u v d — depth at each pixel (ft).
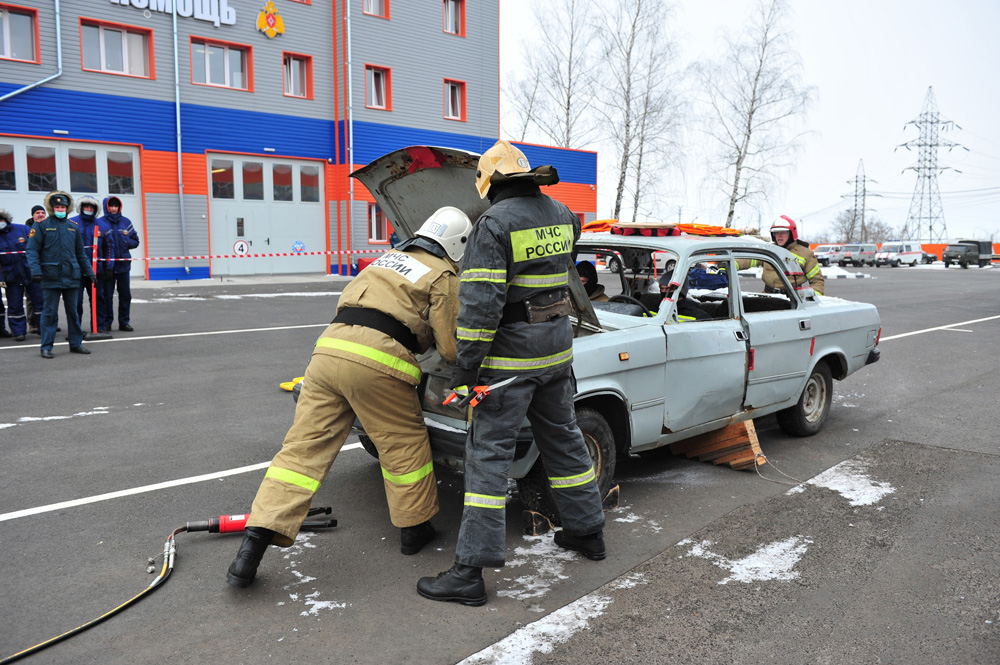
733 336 15.40
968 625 9.62
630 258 17.56
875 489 14.80
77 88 59.31
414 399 11.22
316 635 9.23
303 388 10.89
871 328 19.80
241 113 68.49
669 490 14.78
